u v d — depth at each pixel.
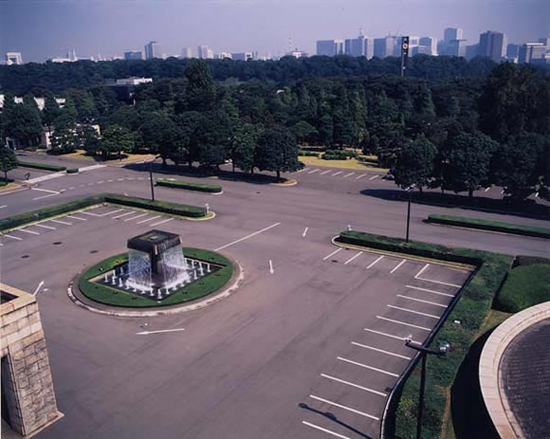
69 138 100.31
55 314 33.31
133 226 52.00
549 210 53.72
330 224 51.19
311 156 92.94
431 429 20.88
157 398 24.55
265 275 38.62
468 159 54.84
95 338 30.19
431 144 59.59
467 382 24.58
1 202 63.62
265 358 27.67
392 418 22.64
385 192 64.69
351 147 102.62
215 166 78.50
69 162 91.88
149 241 36.94
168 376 26.28
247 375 26.20
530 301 31.69
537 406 22.09
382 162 81.62
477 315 29.94
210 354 28.17
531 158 51.72
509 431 19.89
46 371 23.05
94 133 99.12
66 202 62.38
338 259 41.69
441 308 32.97
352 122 98.38
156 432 22.22
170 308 33.50
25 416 22.41
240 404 23.95
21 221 52.62
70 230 51.06
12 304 21.53
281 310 33.03
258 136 72.44
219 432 22.11
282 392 24.78
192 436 21.91
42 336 22.72
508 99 70.19
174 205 56.94
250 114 112.12
